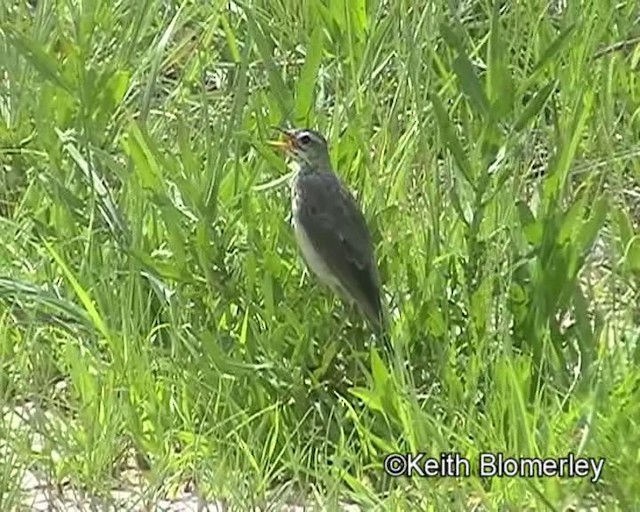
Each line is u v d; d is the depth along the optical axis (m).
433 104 11.85
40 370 11.92
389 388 10.80
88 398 11.32
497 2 12.14
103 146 13.45
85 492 10.80
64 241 12.61
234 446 10.84
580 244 11.60
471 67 11.91
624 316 12.03
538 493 9.96
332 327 11.64
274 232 12.24
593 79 13.90
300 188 12.02
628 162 13.95
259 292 11.78
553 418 10.64
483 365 11.17
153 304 12.16
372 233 12.16
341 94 13.86
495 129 11.95
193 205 11.88
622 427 10.47
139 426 11.16
